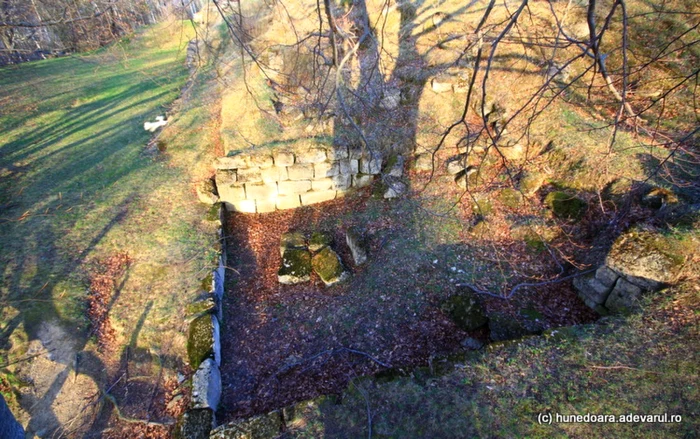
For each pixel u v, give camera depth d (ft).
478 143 26.91
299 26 37.11
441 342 18.88
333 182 28.63
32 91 43.42
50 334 19.99
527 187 24.39
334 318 21.16
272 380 18.78
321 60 29.04
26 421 17.60
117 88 45.19
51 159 32.42
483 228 22.97
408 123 29.45
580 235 21.26
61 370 19.07
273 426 14.64
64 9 18.17
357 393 15.12
